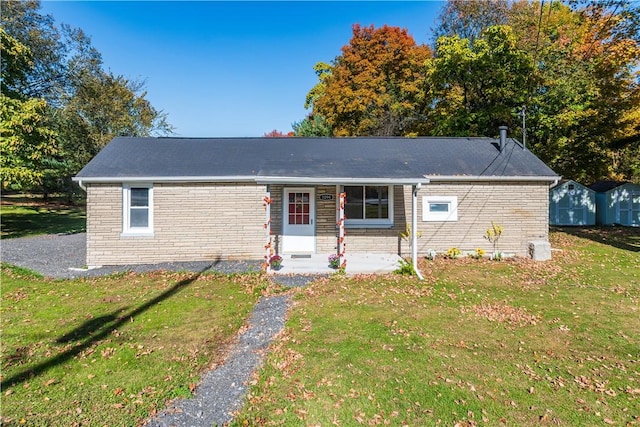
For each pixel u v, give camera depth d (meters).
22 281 8.63
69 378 4.26
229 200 11.10
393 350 5.03
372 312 6.57
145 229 10.88
